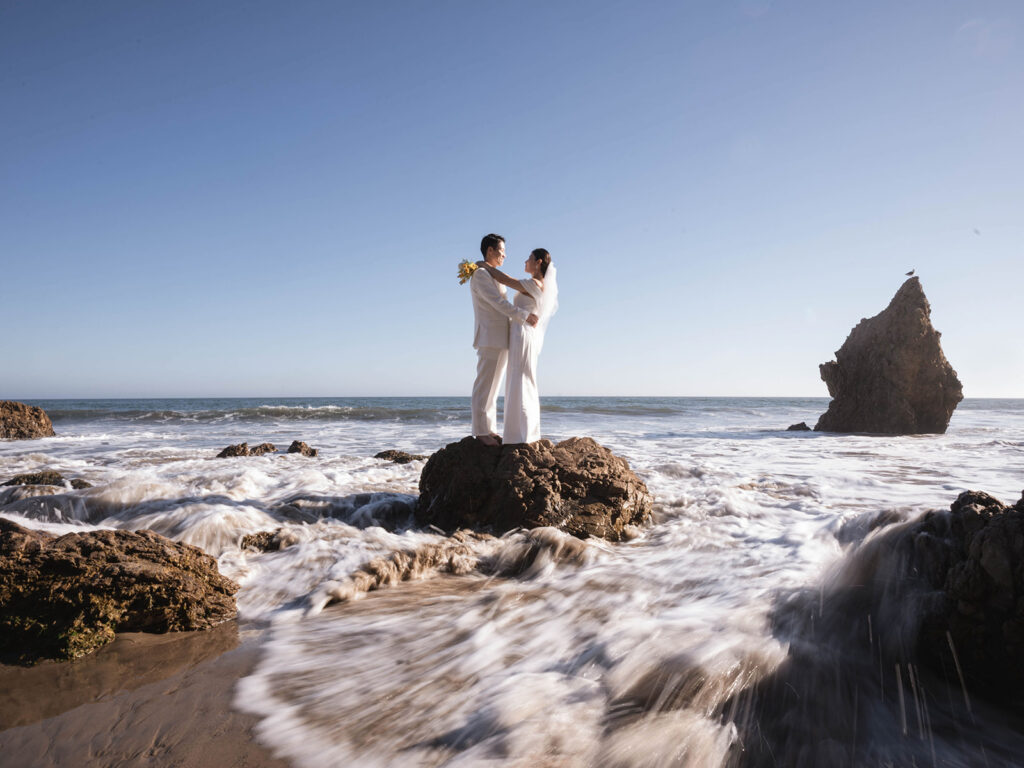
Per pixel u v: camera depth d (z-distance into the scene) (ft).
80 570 11.41
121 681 9.58
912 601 10.43
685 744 7.83
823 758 7.79
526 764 7.27
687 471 31.53
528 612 12.62
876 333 78.89
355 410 111.65
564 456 20.67
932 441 57.16
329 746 7.74
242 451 41.57
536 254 21.33
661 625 10.94
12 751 7.52
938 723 8.64
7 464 35.76
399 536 18.69
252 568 15.53
